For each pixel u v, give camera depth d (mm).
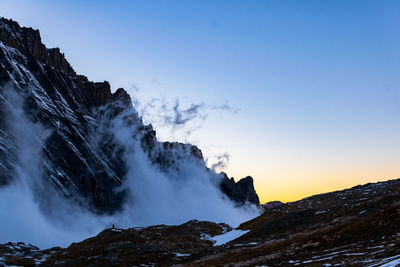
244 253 58594
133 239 99250
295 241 55594
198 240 95875
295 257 46219
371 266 28391
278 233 74062
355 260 33469
